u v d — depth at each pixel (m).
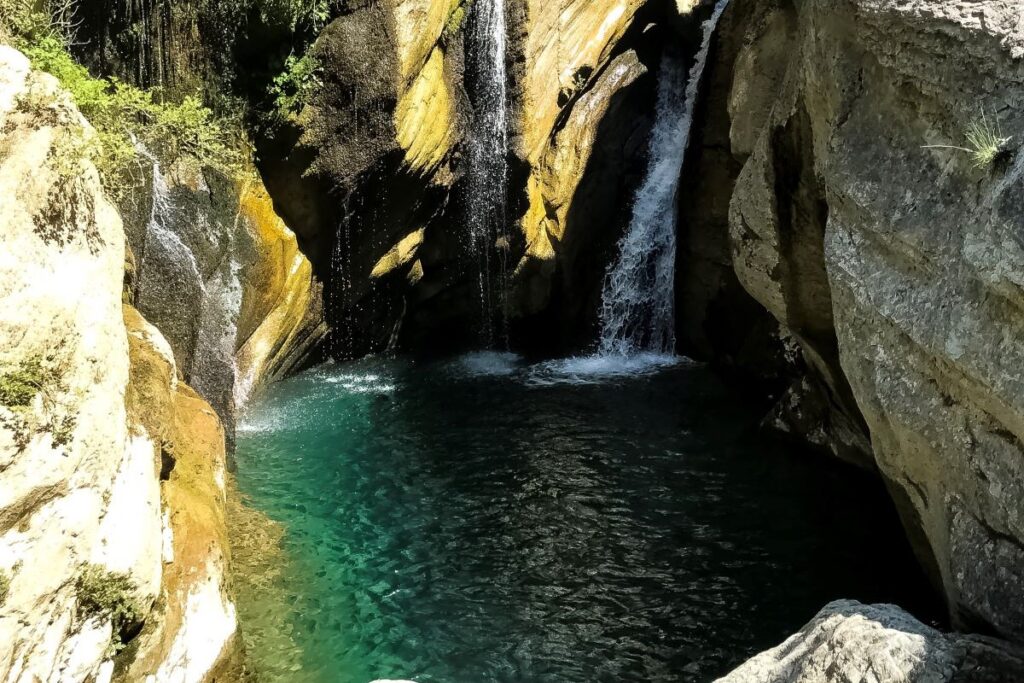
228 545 6.70
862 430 8.70
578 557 7.87
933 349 4.69
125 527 4.78
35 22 6.55
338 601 7.12
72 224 4.57
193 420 7.70
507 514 8.66
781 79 8.23
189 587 5.64
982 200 4.40
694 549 7.96
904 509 6.21
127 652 4.87
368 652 6.48
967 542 4.65
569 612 7.04
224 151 10.26
